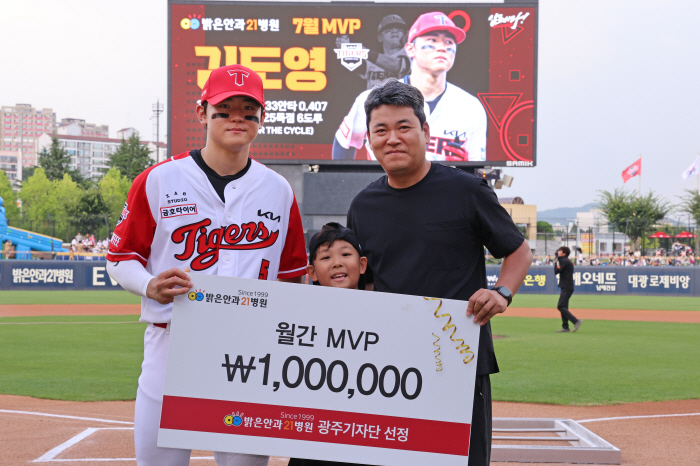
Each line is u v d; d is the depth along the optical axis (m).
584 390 6.41
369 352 2.28
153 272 2.47
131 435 4.57
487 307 2.23
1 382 6.50
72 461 3.93
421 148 2.46
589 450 3.99
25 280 23.78
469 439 2.26
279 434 2.25
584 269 25.42
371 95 2.51
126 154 67.81
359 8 18.64
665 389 6.48
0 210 27.81
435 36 18.53
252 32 18.66
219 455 2.48
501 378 7.09
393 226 2.54
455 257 2.49
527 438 4.55
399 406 2.27
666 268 24.91
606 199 41.22
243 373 2.26
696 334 11.85
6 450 4.17
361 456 2.26
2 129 185.75
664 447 4.41
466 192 2.49
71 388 6.21
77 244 27.50
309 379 2.27
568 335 11.59
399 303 2.29
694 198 38.12
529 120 18.45
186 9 18.53
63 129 163.88
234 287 2.26
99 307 16.75
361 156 18.83
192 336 2.25
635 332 12.17
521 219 42.50
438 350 2.28
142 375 2.44
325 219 19.44
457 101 18.58
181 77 18.59
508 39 18.41
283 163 18.89
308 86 18.77
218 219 2.44
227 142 2.38
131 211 2.39
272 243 2.55
